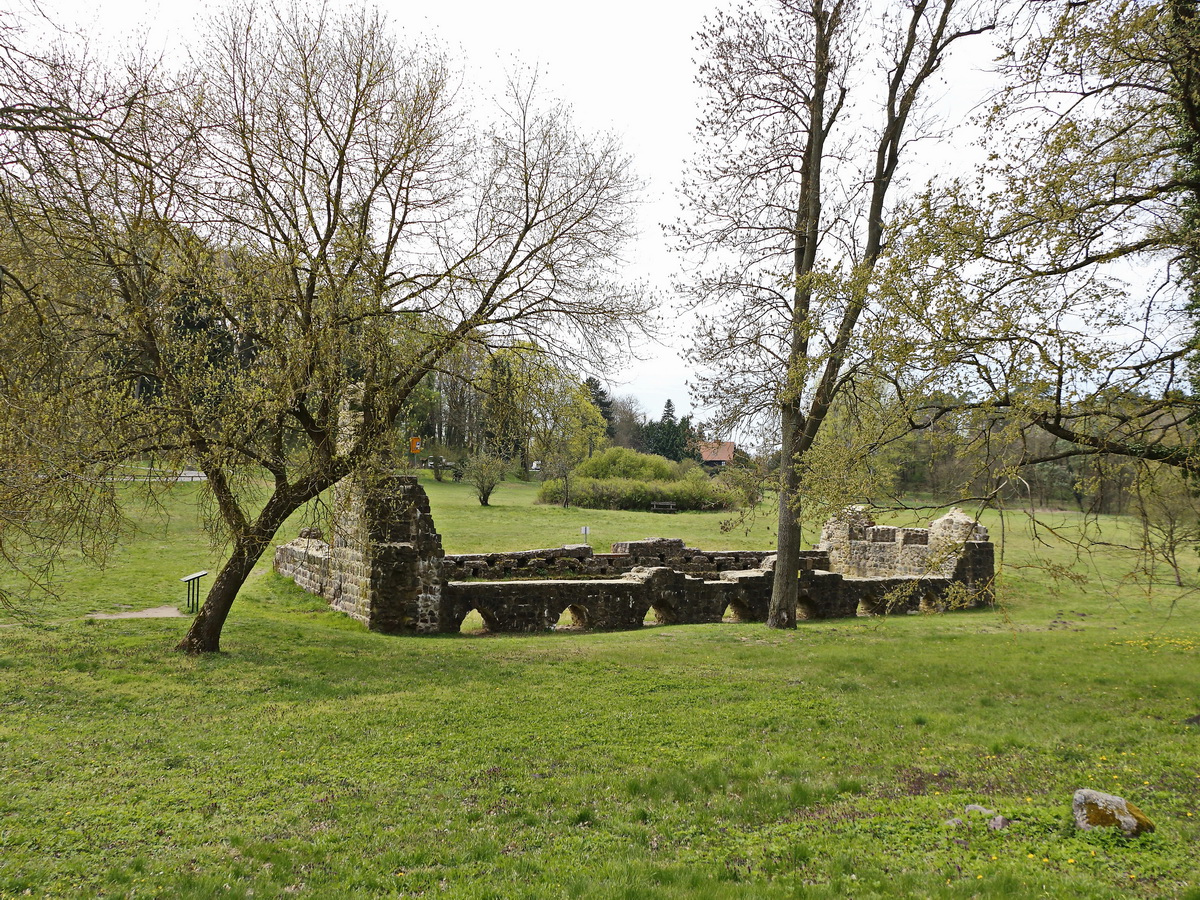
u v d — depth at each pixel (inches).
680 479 2217.0
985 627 796.6
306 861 250.2
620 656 587.8
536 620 730.8
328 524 562.6
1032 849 239.8
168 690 439.2
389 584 676.7
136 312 431.5
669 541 956.6
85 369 443.5
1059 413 346.3
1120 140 393.7
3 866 231.3
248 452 501.0
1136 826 245.0
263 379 483.5
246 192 483.8
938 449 409.4
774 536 1550.2
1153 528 422.6
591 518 1670.8
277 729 383.6
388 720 403.2
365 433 544.4
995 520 1459.2
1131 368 355.6
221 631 600.4
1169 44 337.1
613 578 862.5
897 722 407.8
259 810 290.7
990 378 359.6
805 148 714.8
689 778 325.1
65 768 318.7
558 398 586.2
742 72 690.2
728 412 701.9
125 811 280.8
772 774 329.1
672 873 236.2
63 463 373.4
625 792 311.4
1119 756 338.3
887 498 481.4
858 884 221.5
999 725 399.2
